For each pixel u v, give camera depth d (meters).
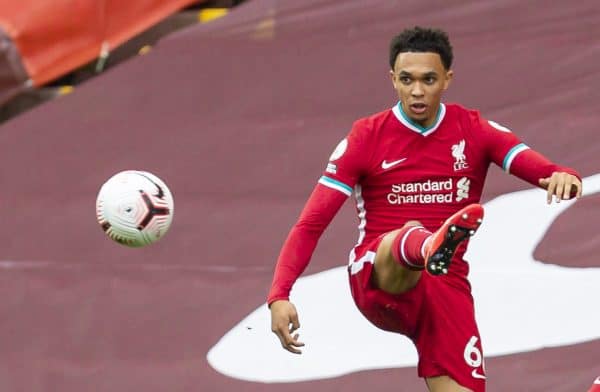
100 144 35.72
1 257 31.73
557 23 35.66
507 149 19.81
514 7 36.56
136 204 21.42
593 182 29.06
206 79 37.56
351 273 20.56
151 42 43.56
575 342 25.58
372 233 20.38
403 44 19.70
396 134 20.09
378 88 34.97
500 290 26.97
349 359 26.89
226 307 28.83
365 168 20.16
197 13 43.47
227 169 33.31
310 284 28.62
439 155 20.02
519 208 28.98
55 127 37.03
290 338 19.11
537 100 32.56
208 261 30.22
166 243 31.08
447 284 20.28
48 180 34.53
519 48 34.97
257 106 35.72
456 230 17.70
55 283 30.61
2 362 28.78
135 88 38.00
